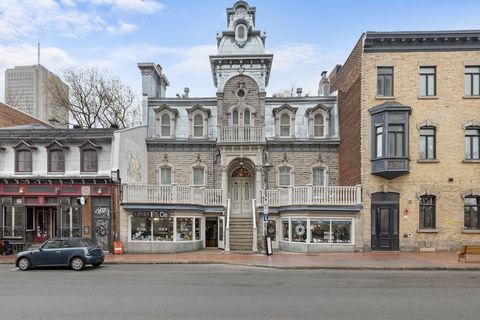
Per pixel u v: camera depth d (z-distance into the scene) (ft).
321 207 72.69
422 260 60.29
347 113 82.12
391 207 72.38
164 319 28.99
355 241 72.02
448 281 44.88
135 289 40.19
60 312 31.12
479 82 72.90
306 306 32.78
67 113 137.08
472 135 72.64
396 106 70.64
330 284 42.93
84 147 75.31
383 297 36.22
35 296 37.09
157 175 88.07
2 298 36.29
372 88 73.56
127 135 77.92
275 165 86.74
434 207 72.13
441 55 72.90
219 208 81.76
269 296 36.60
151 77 93.04
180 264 61.21
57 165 75.97
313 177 86.99
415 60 73.26
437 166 71.82
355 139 76.38
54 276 49.57
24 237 75.36
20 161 76.43
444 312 30.99
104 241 74.23
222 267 57.52
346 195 73.15
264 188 76.28
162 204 74.90
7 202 75.82
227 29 88.28
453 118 72.13
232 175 88.74
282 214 78.84
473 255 65.98
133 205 74.13
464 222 71.46
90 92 124.77
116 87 129.08
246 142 82.53
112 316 29.86
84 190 74.90
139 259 64.34
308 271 53.26
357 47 76.79
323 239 73.00
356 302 34.17
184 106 91.50
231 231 80.69
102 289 40.32
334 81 97.91
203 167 87.81
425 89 73.46
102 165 75.10
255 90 86.38
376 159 71.67
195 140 87.51
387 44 73.51
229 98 86.48
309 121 87.45
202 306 32.83
